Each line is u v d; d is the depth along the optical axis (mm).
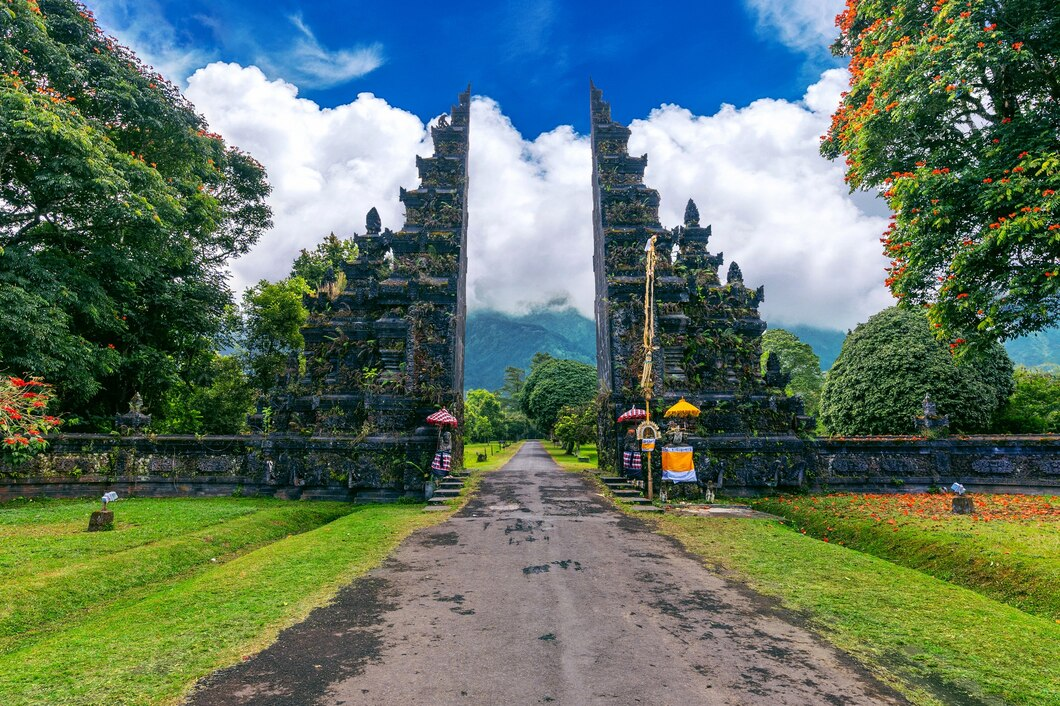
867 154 13539
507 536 11234
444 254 23312
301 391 20656
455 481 18516
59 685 4742
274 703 4441
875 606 6805
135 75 19234
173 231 19453
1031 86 11867
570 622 6316
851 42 16094
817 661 5230
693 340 21484
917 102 11383
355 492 17828
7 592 7516
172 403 28141
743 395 19453
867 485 17781
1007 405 21422
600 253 25422
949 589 7547
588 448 57906
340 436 18172
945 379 20328
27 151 15219
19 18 15398
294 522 14289
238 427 32219
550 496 16984
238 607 6801
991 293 11211
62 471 18109
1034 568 7961
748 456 17797
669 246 24000
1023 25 10578
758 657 5320
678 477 16328
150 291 22031
